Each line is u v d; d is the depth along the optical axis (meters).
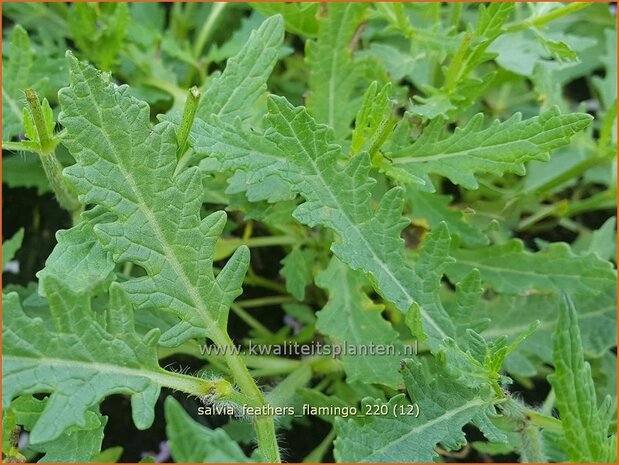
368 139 0.28
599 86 0.45
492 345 0.25
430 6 0.38
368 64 0.36
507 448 0.33
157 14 0.47
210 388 0.23
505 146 0.28
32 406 0.25
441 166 0.29
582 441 0.22
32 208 0.46
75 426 0.20
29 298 0.32
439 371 0.26
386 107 0.27
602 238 0.40
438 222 0.35
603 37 0.51
